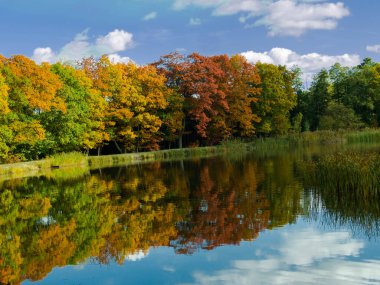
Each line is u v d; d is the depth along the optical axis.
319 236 12.10
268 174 26.28
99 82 47.97
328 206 15.89
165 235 13.16
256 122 64.56
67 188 24.81
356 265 9.73
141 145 56.25
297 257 10.45
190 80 54.22
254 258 10.55
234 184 22.95
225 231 13.21
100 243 12.61
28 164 37.47
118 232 13.80
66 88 41.84
